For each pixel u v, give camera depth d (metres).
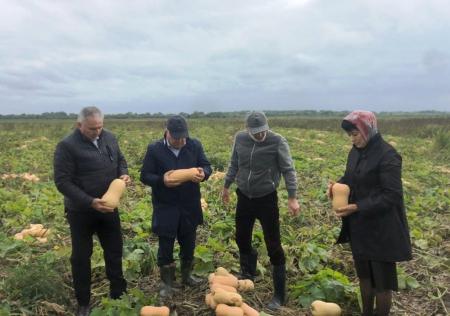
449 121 50.25
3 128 41.25
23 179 13.40
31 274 5.59
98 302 5.73
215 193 11.24
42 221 9.14
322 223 9.04
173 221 5.66
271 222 5.53
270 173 5.50
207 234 8.05
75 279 5.24
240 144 5.58
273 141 5.46
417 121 50.84
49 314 5.31
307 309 5.46
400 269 6.36
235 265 6.60
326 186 12.10
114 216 5.37
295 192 5.56
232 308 4.99
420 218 9.53
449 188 13.19
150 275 6.46
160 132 33.38
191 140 5.89
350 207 4.66
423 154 21.75
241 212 5.72
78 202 4.96
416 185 13.09
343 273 6.62
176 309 5.50
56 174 4.98
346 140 28.17
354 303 5.54
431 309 5.66
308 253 6.80
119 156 5.55
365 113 4.61
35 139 27.73
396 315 5.46
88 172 5.11
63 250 6.53
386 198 4.47
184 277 6.03
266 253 6.82
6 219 9.09
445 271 6.77
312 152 20.75
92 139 5.09
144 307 5.07
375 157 4.58
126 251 6.67
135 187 12.37
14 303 5.33
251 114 5.42
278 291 5.55
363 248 4.68
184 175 5.48
